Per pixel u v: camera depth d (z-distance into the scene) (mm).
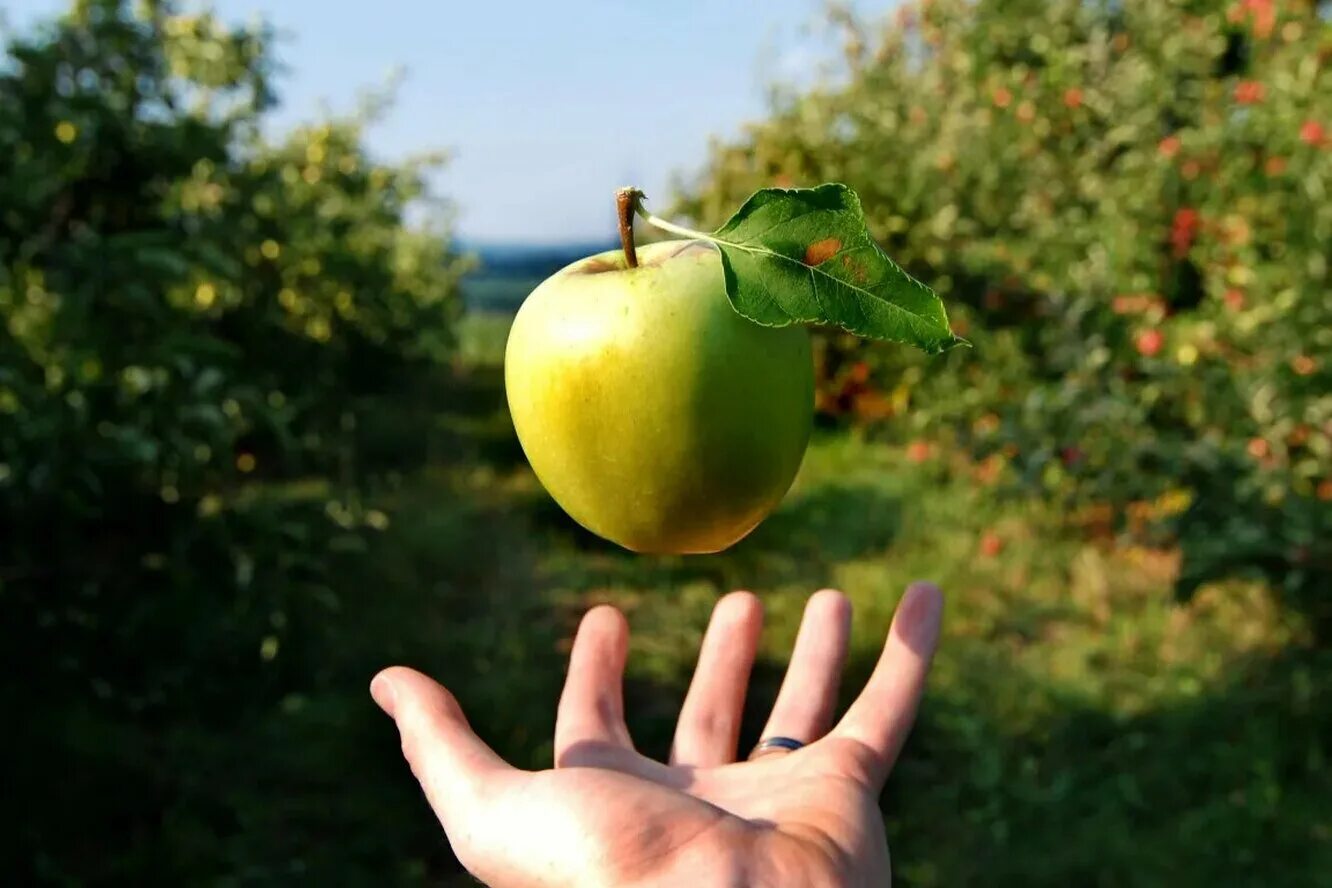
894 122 1662
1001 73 1679
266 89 1376
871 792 359
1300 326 935
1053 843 658
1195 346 1089
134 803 680
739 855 293
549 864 297
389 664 864
